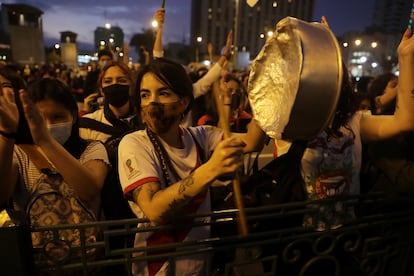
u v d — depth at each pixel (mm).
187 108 1474
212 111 3234
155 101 1291
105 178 1562
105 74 2469
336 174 1487
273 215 1377
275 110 1251
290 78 1147
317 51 1108
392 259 1786
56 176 1472
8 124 1263
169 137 1398
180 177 1366
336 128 1442
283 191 1494
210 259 1372
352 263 1737
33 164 1497
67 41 50281
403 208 1759
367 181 1838
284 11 77438
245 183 1551
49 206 1432
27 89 1492
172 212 1122
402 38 1444
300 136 1212
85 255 1244
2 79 2062
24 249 1136
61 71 16641
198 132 1587
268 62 1312
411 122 1404
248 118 3684
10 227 1094
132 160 1268
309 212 1426
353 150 1519
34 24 55062
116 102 2326
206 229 1442
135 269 1386
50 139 1292
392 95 2318
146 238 1380
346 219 1560
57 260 1228
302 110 1122
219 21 78125
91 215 1477
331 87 1106
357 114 1597
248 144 1607
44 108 1439
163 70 1277
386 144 1697
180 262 1385
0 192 1345
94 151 1576
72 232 1446
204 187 1057
